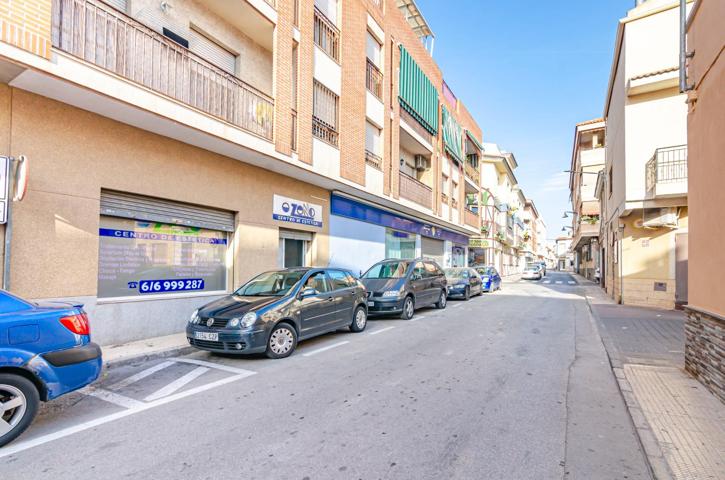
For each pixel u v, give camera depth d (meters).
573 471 3.14
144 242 8.16
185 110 7.52
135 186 7.64
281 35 10.11
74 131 6.75
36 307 3.86
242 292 7.74
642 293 14.70
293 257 12.43
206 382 5.39
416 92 18.30
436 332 9.02
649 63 13.77
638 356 6.82
